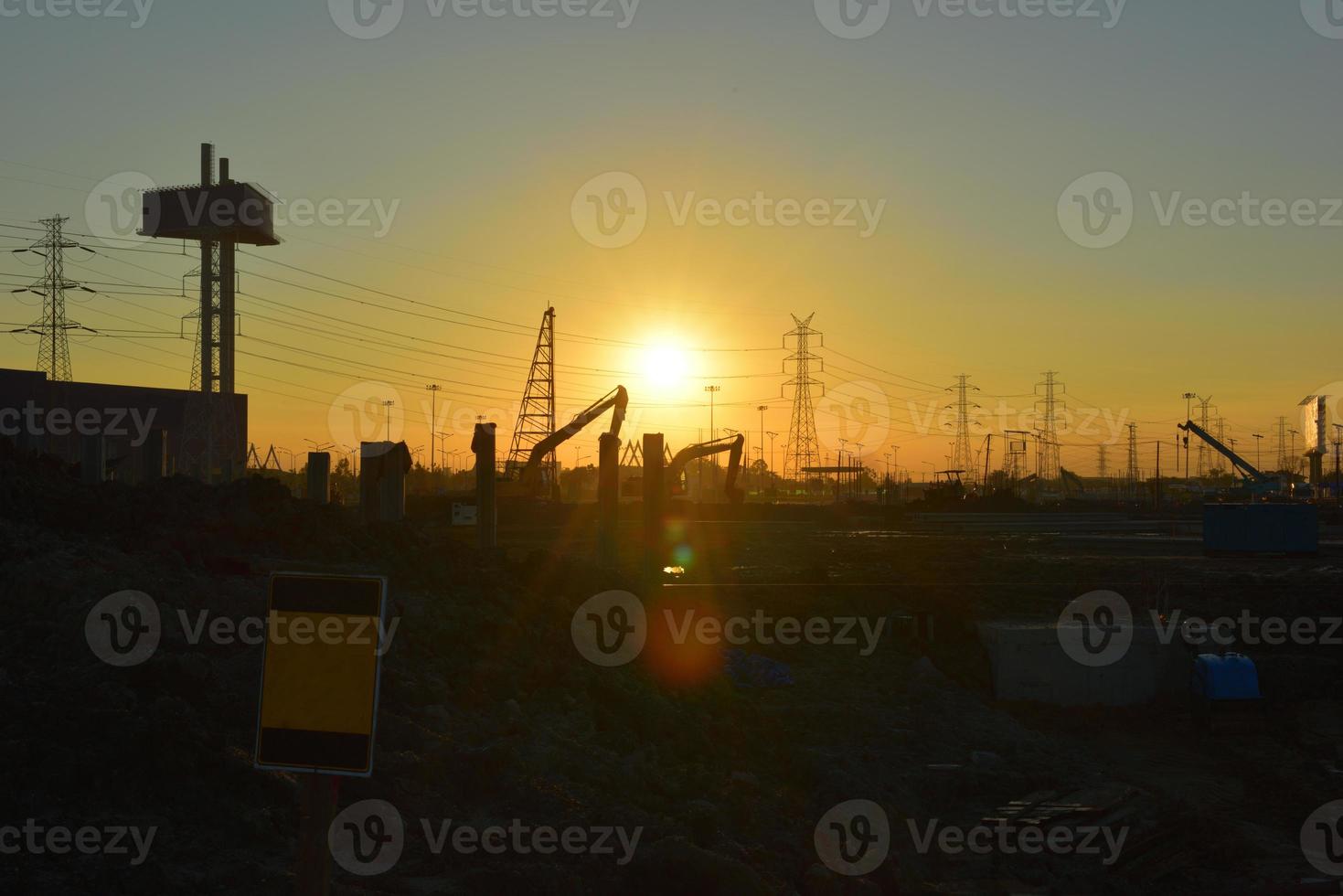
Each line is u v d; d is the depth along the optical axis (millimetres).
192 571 16984
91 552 16078
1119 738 24484
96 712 10875
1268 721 25359
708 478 167250
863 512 100125
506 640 18375
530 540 54875
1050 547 59906
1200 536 70938
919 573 39781
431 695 15055
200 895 8914
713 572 39281
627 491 92875
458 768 12492
